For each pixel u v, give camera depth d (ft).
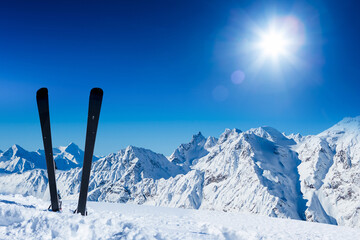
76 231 19.72
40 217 20.58
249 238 26.27
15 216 21.30
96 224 21.22
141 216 43.39
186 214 54.39
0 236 18.62
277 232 39.99
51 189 28.66
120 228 21.43
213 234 27.50
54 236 19.12
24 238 18.48
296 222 53.11
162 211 56.29
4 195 35.65
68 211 30.50
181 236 24.80
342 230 45.80
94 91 25.91
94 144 26.96
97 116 26.16
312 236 38.34
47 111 26.66
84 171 28.02
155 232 22.40
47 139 27.27
